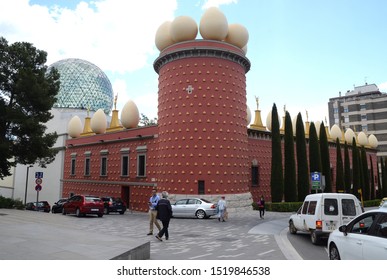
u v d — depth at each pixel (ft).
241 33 102.99
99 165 139.54
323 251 41.96
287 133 109.91
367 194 156.56
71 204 89.61
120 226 64.80
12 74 95.86
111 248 30.40
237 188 96.63
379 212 25.64
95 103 186.09
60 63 190.08
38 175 95.71
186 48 96.94
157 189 102.01
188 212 81.35
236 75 101.50
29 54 98.32
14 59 96.48
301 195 109.19
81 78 184.85
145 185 113.70
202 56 97.55
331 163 167.43
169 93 100.17
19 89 91.30
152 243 45.09
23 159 97.76
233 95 99.25
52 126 175.32
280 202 104.27
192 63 97.60
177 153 95.40
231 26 103.96
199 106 95.30
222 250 40.29
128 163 123.85
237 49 101.76
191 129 94.68
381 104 291.79
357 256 26.32
